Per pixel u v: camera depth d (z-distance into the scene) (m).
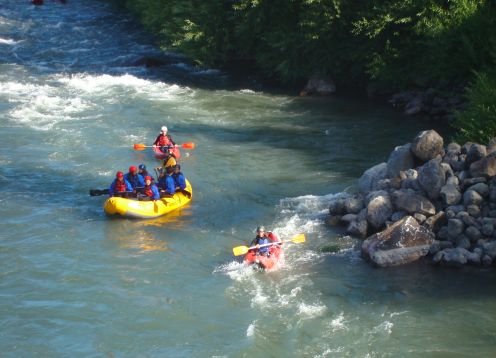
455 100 35.16
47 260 20.45
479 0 35.75
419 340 16.64
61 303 18.19
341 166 28.78
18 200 24.66
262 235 20.86
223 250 21.48
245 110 37.66
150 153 30.11
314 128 34.34
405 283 19.23
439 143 23.36
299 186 26.61
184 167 28.62
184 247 21.62
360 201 23.22
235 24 46.22
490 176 21.61
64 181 26.61
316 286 19.19
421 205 21.39
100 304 18.19
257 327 17.23
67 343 16.53
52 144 30.59
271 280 19.56
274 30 43.25
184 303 18.33
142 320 17.52
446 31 34.97
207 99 39.72
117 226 23.02
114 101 38.16
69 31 58.28
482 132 25.86
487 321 17.36
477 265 19.92
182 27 46.31
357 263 20.50
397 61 38.47
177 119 35.41
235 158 29.81
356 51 39.59
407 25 37.88
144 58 48.53
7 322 17.27
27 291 18.70
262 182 27.05
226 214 24.12
